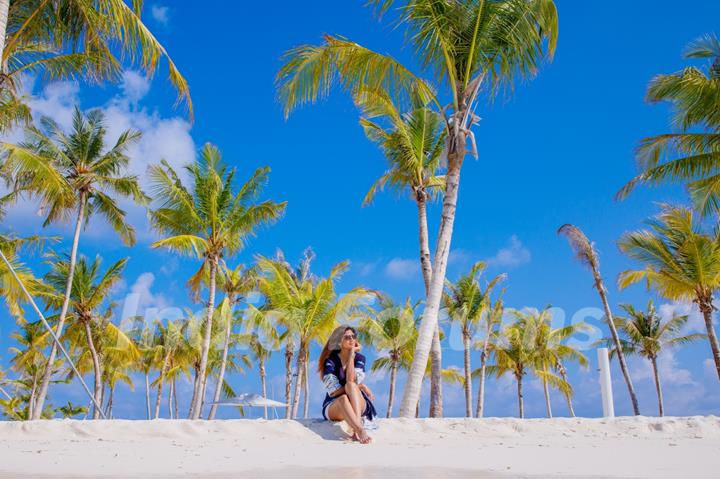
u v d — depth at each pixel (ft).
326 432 17.60
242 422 18.15
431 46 35.06
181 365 126.93
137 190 74.43
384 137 56.24
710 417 19.69
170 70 38.42
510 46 34.88
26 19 40.14
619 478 9.45
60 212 61.57
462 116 35.99
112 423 17.74
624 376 86.63
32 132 69.51
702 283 67.36
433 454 13.74
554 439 17.15
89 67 42.86
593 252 88.48
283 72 34.83
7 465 11.76
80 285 88.02
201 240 71.97
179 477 9.98
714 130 53.98
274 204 73.31
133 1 37.24
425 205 54.60
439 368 51.24
